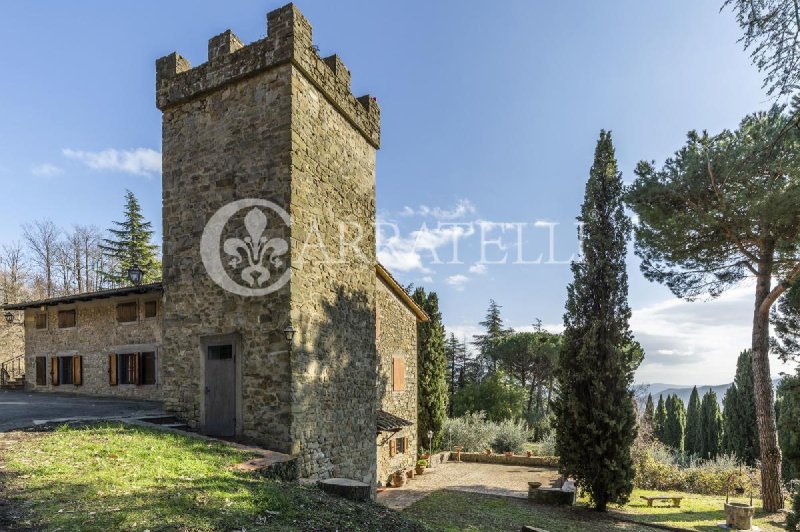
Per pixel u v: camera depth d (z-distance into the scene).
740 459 19.80
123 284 32.47
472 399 28.33
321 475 9.09
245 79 9.46
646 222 13.97
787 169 10.80
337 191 10.53
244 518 4.77
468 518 10.94
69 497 4.80
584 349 13.24
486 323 41.88
